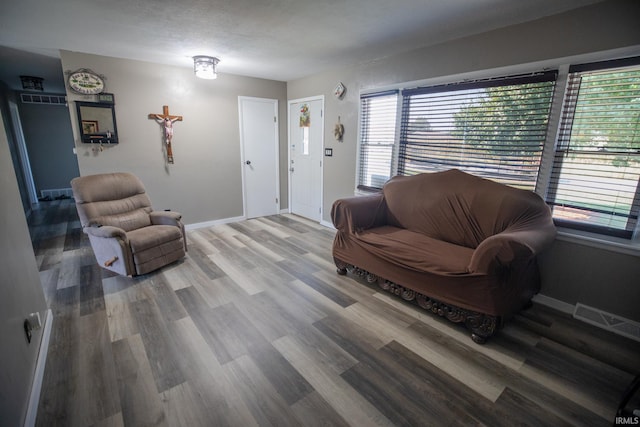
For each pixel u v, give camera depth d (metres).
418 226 2.85
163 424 1.41
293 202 5.40
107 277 2.91
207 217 4.62
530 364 1.82
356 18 2.39
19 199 1.98
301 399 1.56
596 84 2.14
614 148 2.12
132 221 3.22
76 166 6.93
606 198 2.19
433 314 2.33
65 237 4.10
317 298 2.57
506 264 1.80
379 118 3.67
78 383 1.64
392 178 3.28
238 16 2.38
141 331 2.09
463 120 2.87
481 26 2.51
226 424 1.41
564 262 2.33
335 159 4.34
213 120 4.43
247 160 4.89
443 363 1.82
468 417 1.46
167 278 2.90
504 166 2.65
